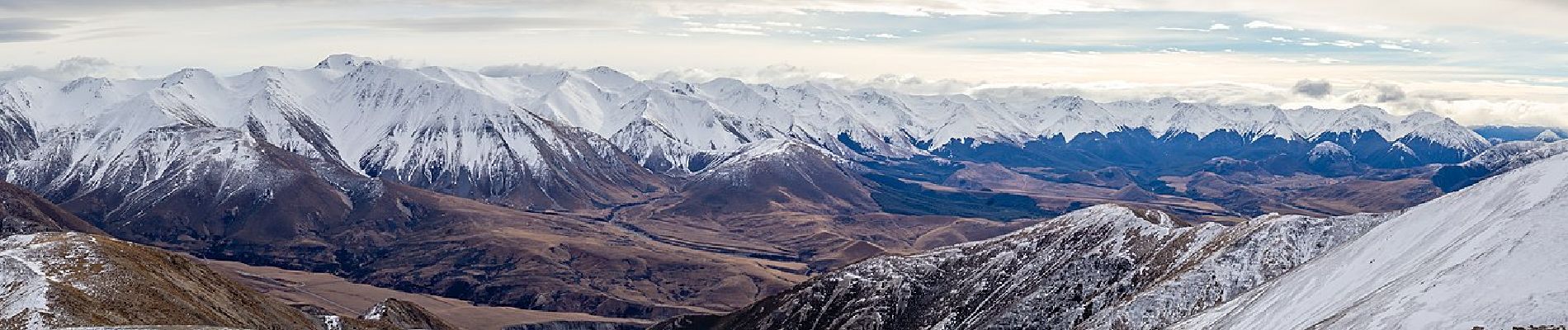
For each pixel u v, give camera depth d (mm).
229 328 168000
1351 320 152750
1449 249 167750
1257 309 193625
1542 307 123875
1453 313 133875
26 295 169500
